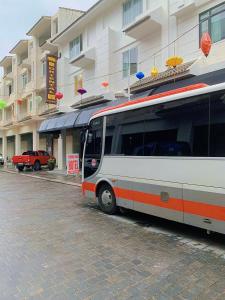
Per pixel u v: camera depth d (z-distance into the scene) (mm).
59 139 24641
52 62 23594
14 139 40719
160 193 6180
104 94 17484
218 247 5207
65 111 22875
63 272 4195
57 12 25594
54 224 6930
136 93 15023
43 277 4043
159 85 13336
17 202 9938
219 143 5008
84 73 21406
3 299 3465
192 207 5449
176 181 5789
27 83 33188
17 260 4672
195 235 5961
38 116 28078
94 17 20109
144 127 6707
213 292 3568
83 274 4121
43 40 30156
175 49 13805
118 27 18062
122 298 3449
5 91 42469
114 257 4750
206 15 12406
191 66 11898
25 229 6500
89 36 21031
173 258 4684
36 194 11789
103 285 3783
